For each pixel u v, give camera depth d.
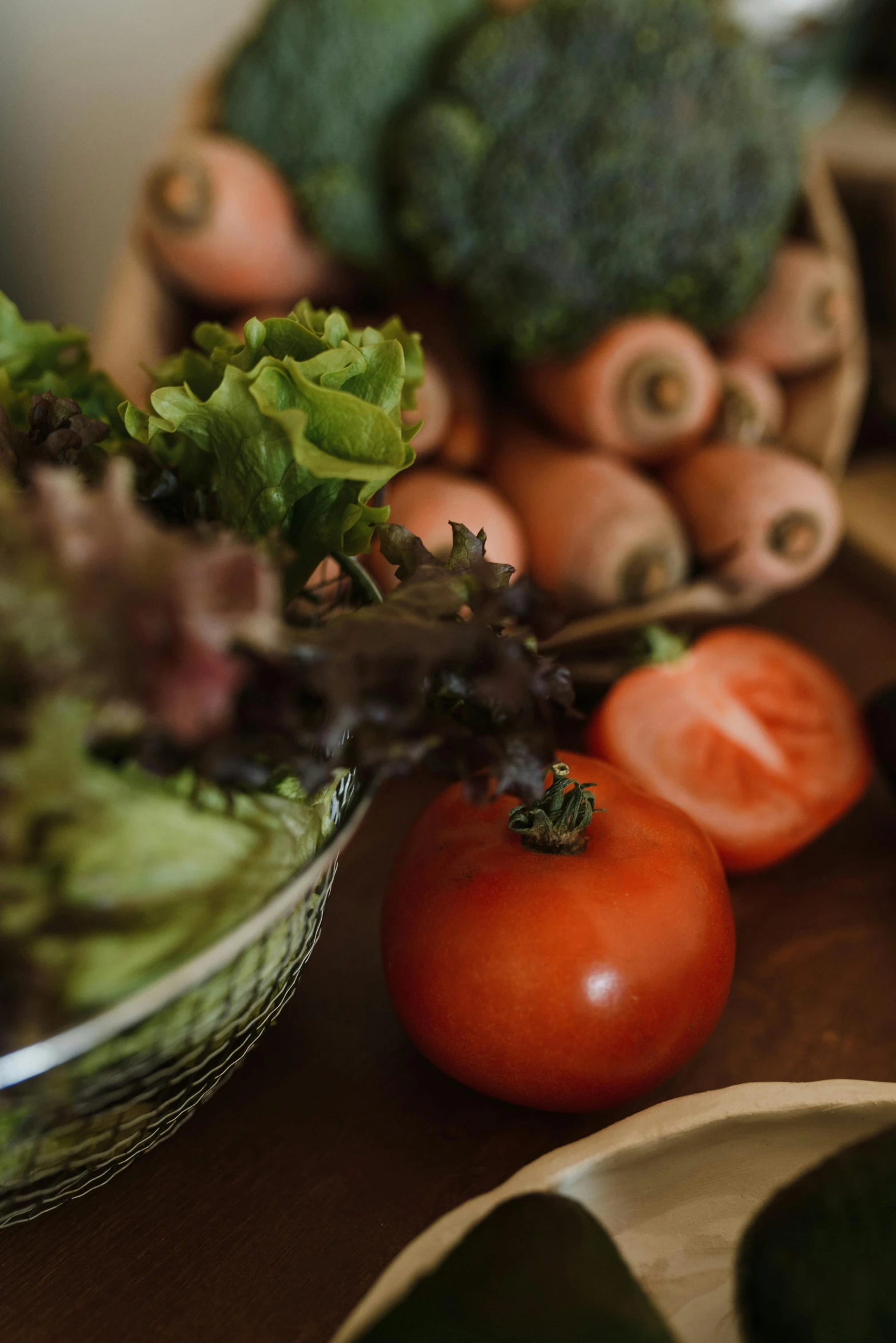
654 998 0.37
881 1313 0.27
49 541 0.26
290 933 0.35
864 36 0.63
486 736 0.32
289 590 0.38
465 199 0.53
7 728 0.26
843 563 0.57
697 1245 0.35
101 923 0.27
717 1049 0.41
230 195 0.52
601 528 0.50
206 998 0.32
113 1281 0.36
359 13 0.54
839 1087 0.35
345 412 0.36
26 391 0.40
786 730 0.45
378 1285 0.30
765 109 0.54
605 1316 0.27
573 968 0.36
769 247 0.55
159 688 0.25
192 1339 0.36
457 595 0.32
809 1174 0.31
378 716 0.29
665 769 0.44
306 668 0.28
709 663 0.46
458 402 0.54
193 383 0.39
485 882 0.37
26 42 0.73
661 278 0.54
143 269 0.54
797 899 0.44
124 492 0.26
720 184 0.53
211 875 0.29
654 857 0.38
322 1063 0.40
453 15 0.56
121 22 0.73
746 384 0.54
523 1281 0.28
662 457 0.53
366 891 0.44
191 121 0.56
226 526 0.38
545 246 0.53
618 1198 0.35
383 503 0.40
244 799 0.32
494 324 0.54
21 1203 0.36
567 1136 0.39
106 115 0.76
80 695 0.25
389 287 0.56
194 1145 0.38
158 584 0.25
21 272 0.79
